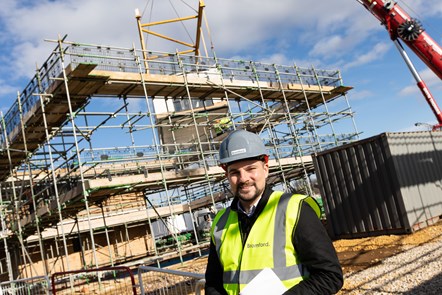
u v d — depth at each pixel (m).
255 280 1.79
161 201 22.81
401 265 8.11
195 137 25.41
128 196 22.83
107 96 17.02
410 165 12.34
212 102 26.02
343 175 13.13
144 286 5.97
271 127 23.28
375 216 12.30
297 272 1.81
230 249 2.04
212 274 2.20
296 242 1.82
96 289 13.27
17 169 19.84
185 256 21.66
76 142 13.96
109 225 20.42
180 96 19.70
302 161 21.36
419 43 15.64
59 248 20.86
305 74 23.06
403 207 11.58
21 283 11.78
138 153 16.95
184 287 5.01
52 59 14.73
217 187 23.25
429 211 12.27
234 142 2.04
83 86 15.30
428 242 10.05
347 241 12.64
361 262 9.45
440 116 16.28
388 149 11.90
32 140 17.83
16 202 17.98
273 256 1.84
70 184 16.27
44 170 17.34
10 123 17.48
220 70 19.47
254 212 2.00
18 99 16.25
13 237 18.55
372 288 6.91
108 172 14.52
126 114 15.59
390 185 11.91
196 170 17.25
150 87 17.53
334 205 13.43
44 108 15.33
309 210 1.88
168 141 24.92
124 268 6.24
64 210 15.66
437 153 13.68
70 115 13.95
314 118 24.47
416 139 12.99
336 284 1.73
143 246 23.44
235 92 20.89
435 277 6.70
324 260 1.75
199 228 27.17
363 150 12.55
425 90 16.25
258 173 2.02
